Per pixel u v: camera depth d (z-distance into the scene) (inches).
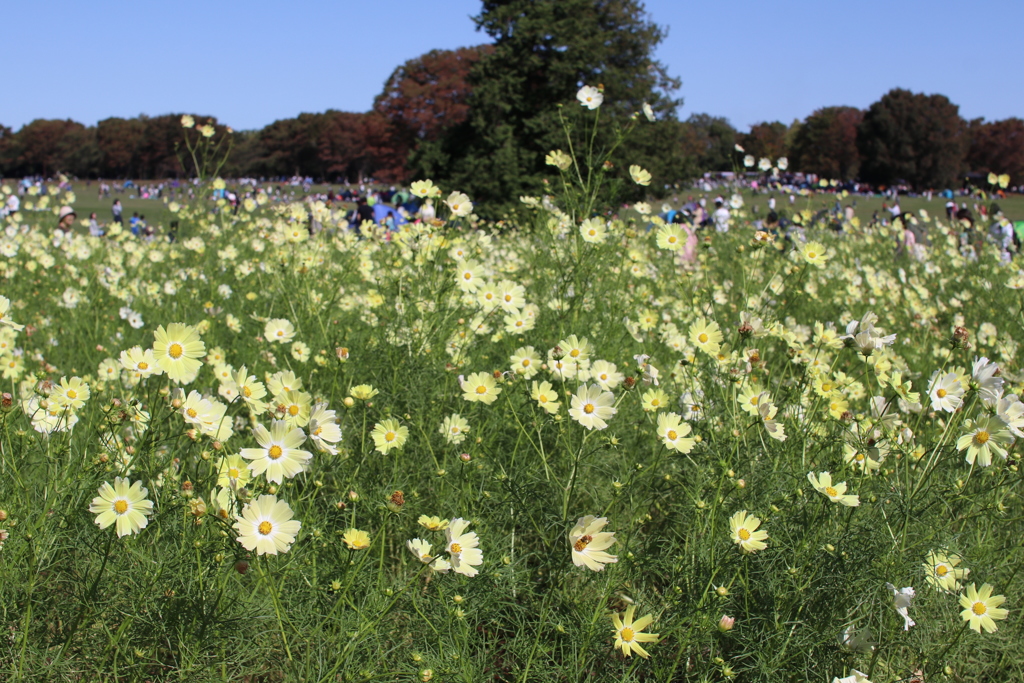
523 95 866.8
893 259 365.7
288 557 79.5
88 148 3312.0
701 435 103.9
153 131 3171.8
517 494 89.7
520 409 112.2
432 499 100.1
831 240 366.0
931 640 80.0
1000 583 87.9
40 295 206.8
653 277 231.6
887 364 116.7
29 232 289.1
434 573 83.7
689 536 90.3
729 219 374.3
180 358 75.4
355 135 3026.6
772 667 73.7
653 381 101.7
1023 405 85.2
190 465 89.6
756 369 117.6
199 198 300.0
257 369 133.7
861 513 89.0
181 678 66.0
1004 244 361.1
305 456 67.4
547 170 818.2
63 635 69.9
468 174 848.9
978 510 93.7
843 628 77.0
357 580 80.0
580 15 856.9
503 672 80.1
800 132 2773.1
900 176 2551.7
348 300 175.8
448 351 130.1
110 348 158.6
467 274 141.2
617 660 79.0
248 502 63.4
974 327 216.5
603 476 105.6
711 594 79.6
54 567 74.9
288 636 74.2
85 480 73.9
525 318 133.6
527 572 85.7
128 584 72.8
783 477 94.7
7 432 72.5
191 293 205.9
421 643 78.5
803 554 82.5
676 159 894.4
